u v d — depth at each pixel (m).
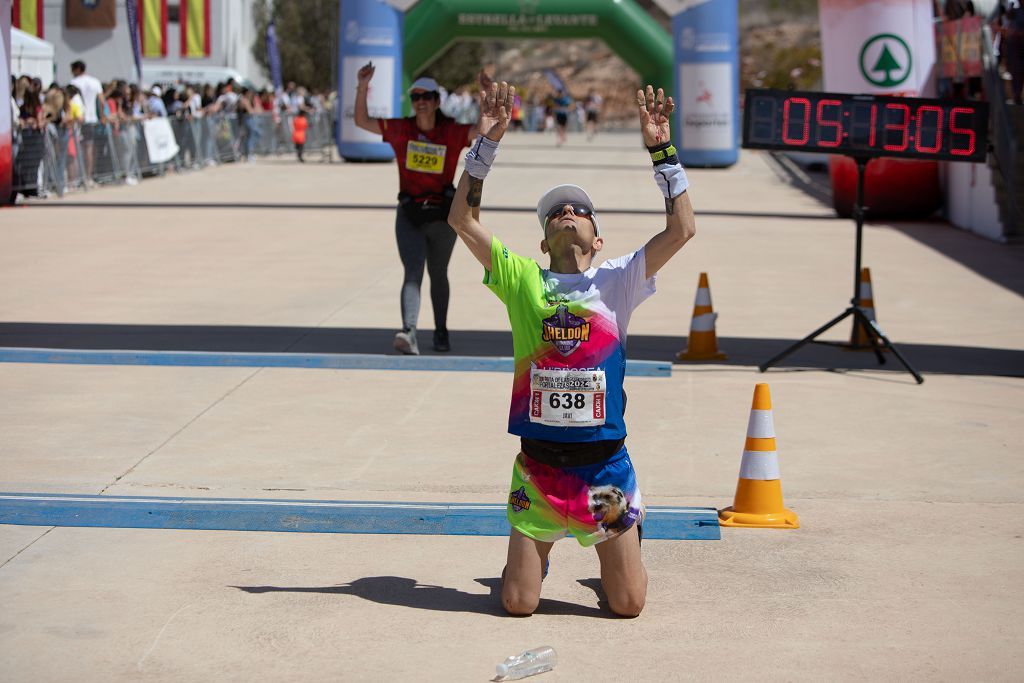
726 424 7.14
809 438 6.85
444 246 8.83
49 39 40.38
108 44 40.66
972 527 5.38
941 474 6.18
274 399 7.67
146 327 9.93
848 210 19.23
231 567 4.86
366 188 23.58
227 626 4.28
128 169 23.89
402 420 7.19
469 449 6.57
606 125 65.19
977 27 16.64
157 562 4.90
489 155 4.30
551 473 4.27
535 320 4.25
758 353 9.28
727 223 18.47
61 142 20.67
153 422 7.07
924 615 4.41
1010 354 9.24
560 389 4.21
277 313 10.65
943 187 19.08
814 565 4.92
